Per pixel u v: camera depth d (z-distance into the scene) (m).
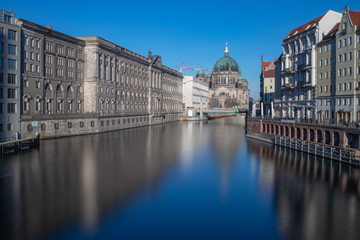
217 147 69.38
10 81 64.44
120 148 65.25
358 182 39.19
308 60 79.75
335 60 67.81
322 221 28.14
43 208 30.31
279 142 69.69
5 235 25.00
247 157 56.62
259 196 34.59
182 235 25.48
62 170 44.72
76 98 88.44
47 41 75.94
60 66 81.00
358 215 29.45
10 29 64.12
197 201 32.97
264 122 86.25
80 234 25.34
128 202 32.34
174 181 40.28
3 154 54.53
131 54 118.56
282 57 96.38
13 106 65.19
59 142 70.12
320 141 59.62
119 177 41.72
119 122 108.38
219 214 29.64
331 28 76.12
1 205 30.97
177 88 184.88
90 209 30.25
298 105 85.56
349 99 62.75
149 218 28.55
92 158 53.59
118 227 26.66
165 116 160.00
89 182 39.03
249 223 27.73
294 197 34.25
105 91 97.31
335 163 49.06
